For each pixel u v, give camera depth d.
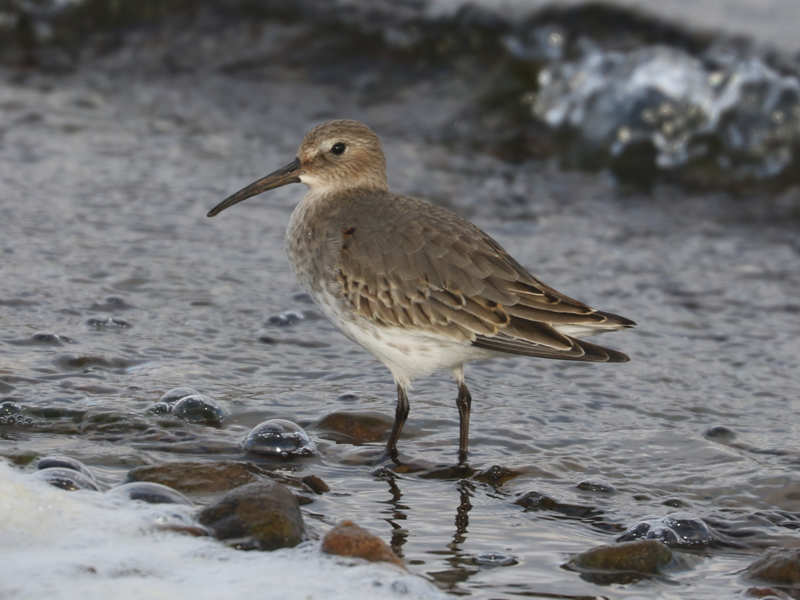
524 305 10.74
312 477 10.32
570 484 10.56
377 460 10.88
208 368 12.42
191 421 11.24
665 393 12.64
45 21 23.95
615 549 9.09
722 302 15.23
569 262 16.33
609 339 14.04
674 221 18.27
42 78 22.16
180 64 22.98
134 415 11.16
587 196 19.09
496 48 22.28
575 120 20.84
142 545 8.58
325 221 11.64
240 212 17.16
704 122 20.19
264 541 8.77
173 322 13.50
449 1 22.89
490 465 10.84
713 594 8.69
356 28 22.98
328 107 21.61
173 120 20.70
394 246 11.07
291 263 11.98
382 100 21.84
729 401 12.49
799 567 8.88
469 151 20.39
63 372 11.98
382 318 11.05
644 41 21.66
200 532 8.84
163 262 15.14
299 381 12.38
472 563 9.06
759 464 11.03
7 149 18.61
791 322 14.69
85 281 14.33
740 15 22.31
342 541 8.65
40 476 9.49
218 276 14.87
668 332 14.27
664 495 10.42
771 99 19.97
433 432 11.55
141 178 18.02
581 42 21.83
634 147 20.30
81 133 19.70
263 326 13.63
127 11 24.06
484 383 12.81
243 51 23.14
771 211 18.86
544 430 11.68
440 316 10.84
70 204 16.73
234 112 21.23
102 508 9.09
